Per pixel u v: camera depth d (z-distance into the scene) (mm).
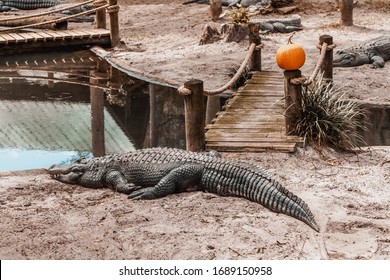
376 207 8555
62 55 18750
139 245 7730
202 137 10508
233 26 17984
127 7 23656
